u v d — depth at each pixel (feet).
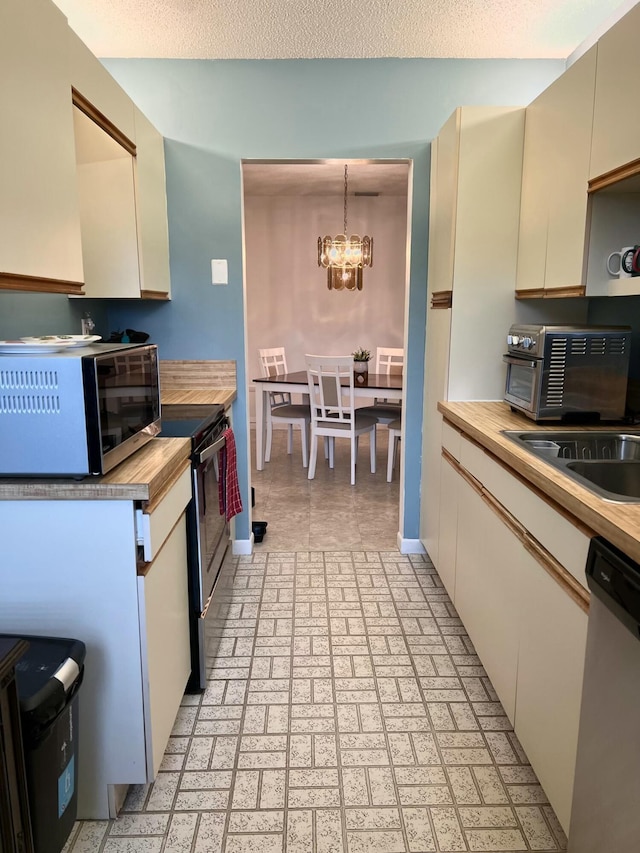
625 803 3.43
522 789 5.29
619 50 5.36
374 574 9.59
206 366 9.77
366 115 9.04
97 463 4.40
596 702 3.81
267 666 7.13
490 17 7.55
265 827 4.89
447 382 8.38
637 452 6.23
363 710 6.34
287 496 13.57
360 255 17.28
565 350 6.60
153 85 8.93
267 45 8.41
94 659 4.70
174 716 5.65
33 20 4.68
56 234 5.16
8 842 3.14
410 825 4.91
